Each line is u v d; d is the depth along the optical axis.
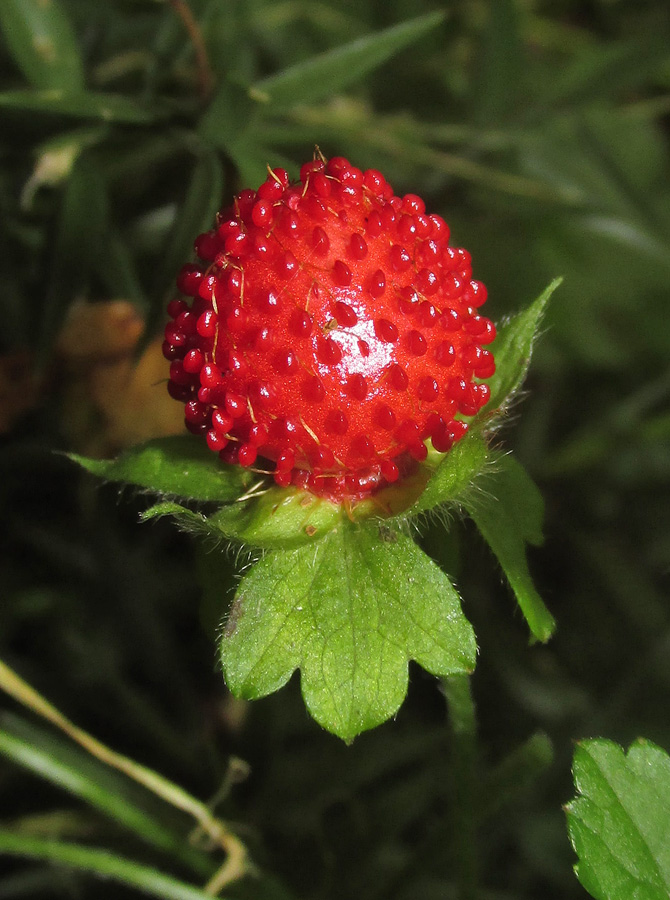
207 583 0.06
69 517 0.09
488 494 0.06
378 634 0.05
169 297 0.07
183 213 0.07
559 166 0.12
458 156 0.10
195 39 0.07
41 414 0.08
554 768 0.09
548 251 0.12
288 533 0.05
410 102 0.10
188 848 0.07
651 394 0.11
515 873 0.08
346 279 0.05
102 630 0.09
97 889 0.08
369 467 0.06
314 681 0.05
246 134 0.08
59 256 0.08
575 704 0.09
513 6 0.10
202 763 0.08
